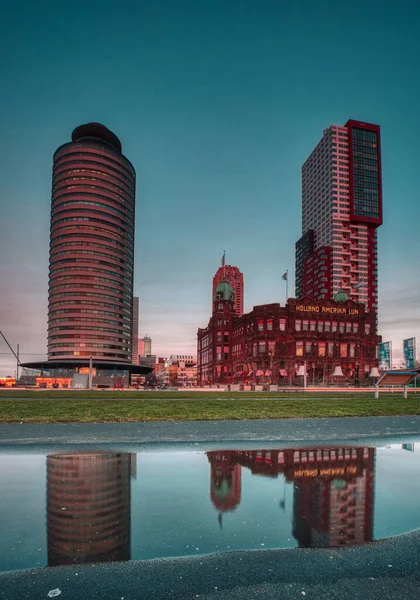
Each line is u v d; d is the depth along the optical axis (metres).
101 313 186.12
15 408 25.42
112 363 157.00
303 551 5.24
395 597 4.19
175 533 5.75
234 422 19.19
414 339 76.56
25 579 4.48
